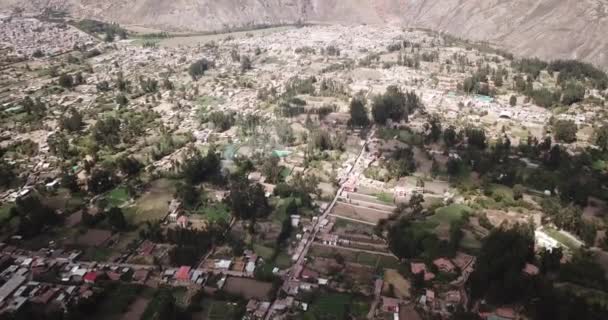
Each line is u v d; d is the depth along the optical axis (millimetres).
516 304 107125
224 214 147750
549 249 125938
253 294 112812
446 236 134875
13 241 135000
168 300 104812
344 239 135000
